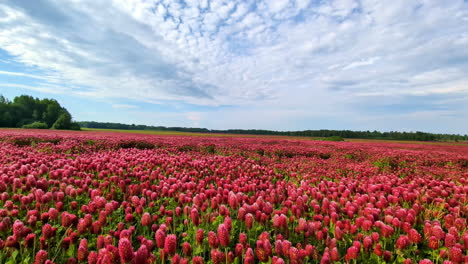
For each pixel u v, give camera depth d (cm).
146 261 293
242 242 369
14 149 1105
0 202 505
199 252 382
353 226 445
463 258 334
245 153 1653
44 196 464
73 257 339
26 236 356
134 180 754
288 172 1067
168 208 552
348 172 1096
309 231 420
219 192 586
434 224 466
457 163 1564
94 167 787
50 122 9406
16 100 9531
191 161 1048
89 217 393
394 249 425
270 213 490
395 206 562
